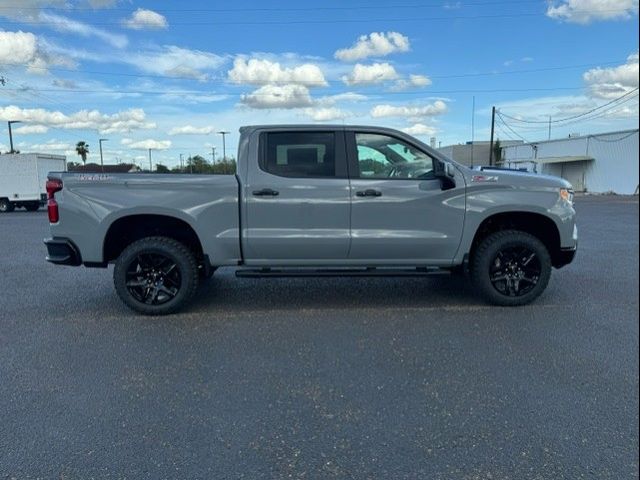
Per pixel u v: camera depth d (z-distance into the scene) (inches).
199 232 205.5
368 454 110.4
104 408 131.5
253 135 208.1
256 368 156.4
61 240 206.2
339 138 208.8
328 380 147.2
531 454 109.7
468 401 133.6
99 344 178.7
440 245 211.3
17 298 244.7
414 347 172.7
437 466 106.0
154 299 211.2
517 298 217.6
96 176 204.2
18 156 1023.6
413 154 211.6
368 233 208.1
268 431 119.9
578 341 177.3
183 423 123.6
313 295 242.4
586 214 740.0
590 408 129.2
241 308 221.5
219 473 104.0
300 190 204.7
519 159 2016.5
